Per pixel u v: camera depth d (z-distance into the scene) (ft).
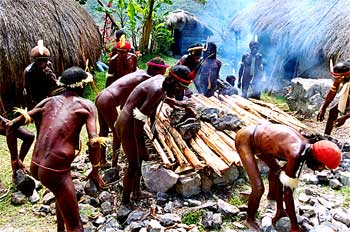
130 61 20.30
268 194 13.89
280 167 13.12
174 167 14.92
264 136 12.05
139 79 15.89
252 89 27.96
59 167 11.12
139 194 14.25
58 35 25.99
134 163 13.50
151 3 38.42
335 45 25.09
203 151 15.29
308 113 22.86
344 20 25.46
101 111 15.83
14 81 24.09
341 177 15.43
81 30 28.35
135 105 13.39
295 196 14.37
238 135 12.79
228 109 19.88
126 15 45.44
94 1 49.47
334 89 17.62
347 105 17.70
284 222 12.46
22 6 24.90
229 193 14.75
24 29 24.20
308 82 23.36
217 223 12.76
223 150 15.39
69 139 11.31
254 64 26.35
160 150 15.52
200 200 14.30
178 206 13.92
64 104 11.62
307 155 11.00
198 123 16.48
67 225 11.53
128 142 13.46
